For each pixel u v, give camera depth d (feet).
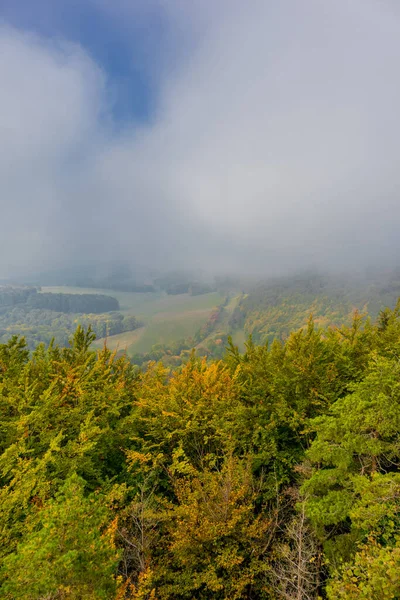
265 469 44.32
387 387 30.73
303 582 27.27
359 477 26.96
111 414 49.75
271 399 48.44
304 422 42.09
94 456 43.42
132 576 30.60
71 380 48.01
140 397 57.67
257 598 32.53
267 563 31.04
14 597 16.25
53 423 43.21
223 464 37.70
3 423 37.88
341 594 19.88
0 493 28.89
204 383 53.21
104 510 21.94
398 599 18.11
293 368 48.42
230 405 50.96
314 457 31.63
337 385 46.83
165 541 33.81
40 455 37.76
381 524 24.68
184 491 35.50
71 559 15.87
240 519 31.99
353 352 53.47
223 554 30.01
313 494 32.42
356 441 28.94
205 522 30.14
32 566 16.22
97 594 16.34
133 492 41.24
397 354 42.47
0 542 25.73
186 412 47.57
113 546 22.27
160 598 31.07
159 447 46.75
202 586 32.89
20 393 43.16
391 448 28.02
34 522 25.45
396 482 23.73
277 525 33.68
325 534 30.83
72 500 19.49
